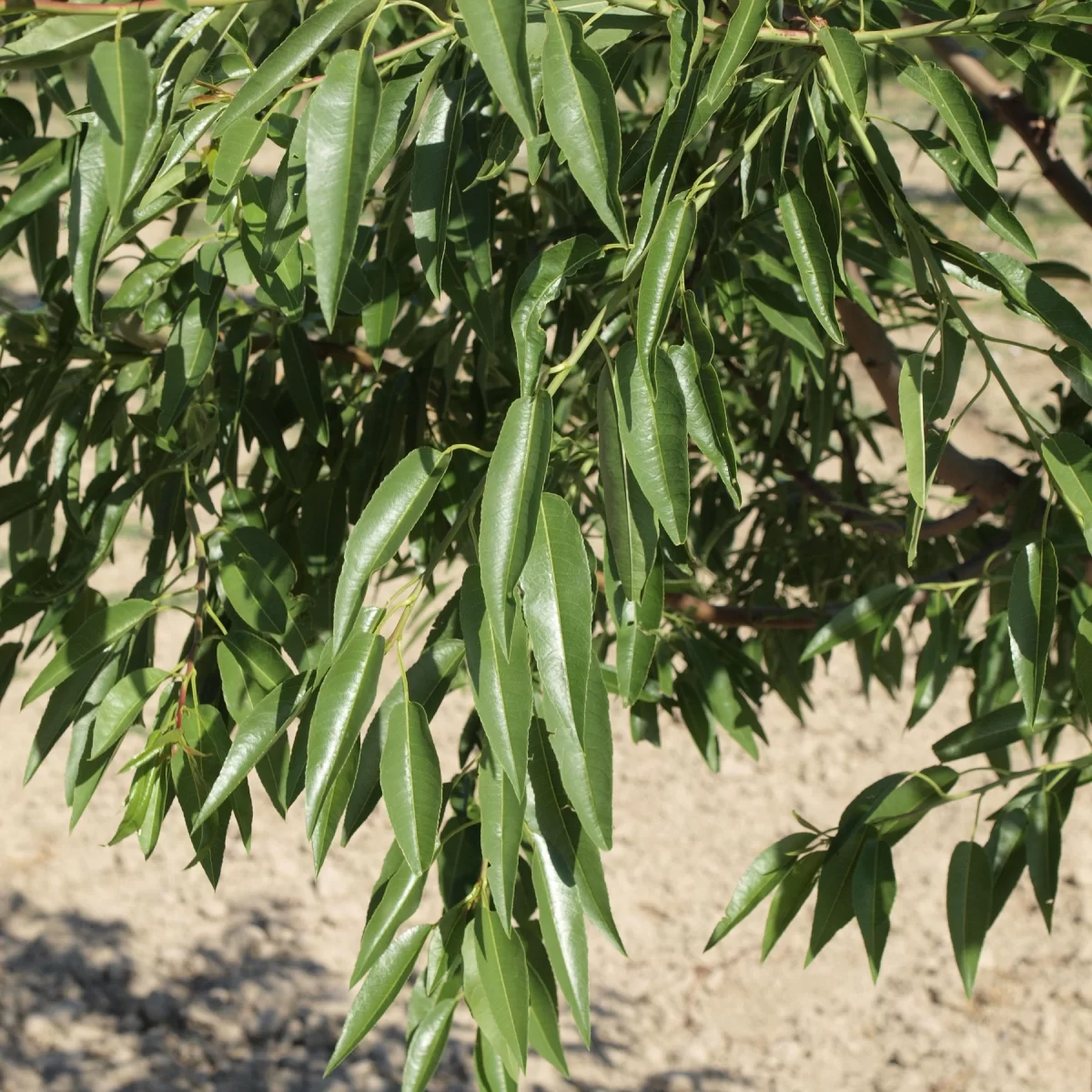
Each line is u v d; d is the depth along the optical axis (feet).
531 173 3.42
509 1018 3.62
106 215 3.24
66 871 12.71
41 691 3.73
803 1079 10.39
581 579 3.26
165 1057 10.53
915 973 11.52
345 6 3.18
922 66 3.52
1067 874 12.56
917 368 3.42
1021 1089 10.19
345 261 3.02
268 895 12.57
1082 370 3.51
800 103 3.81
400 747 3.37
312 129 3.03
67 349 4.23
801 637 6.17
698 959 11.78
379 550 3.28
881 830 4.08
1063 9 3.49
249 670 3.73
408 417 4.43
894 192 3.51
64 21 3.14
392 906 3.65
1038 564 3.49
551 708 3.38
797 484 6.24
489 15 2.96
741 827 13.55
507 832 3.44
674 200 3.27
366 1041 10.79
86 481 9.70
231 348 4.20
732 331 4.32
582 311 4.63
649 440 3.22
